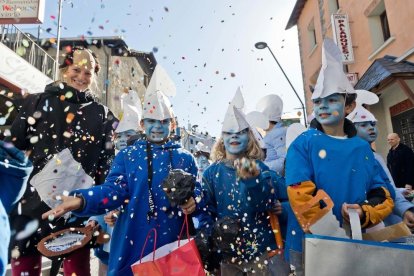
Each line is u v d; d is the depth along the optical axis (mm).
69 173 2506
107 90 14328
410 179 5816
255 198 2195
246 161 2168
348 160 2041
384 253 1507
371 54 9977
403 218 2156
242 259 2277
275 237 2369
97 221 2623
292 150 2143
